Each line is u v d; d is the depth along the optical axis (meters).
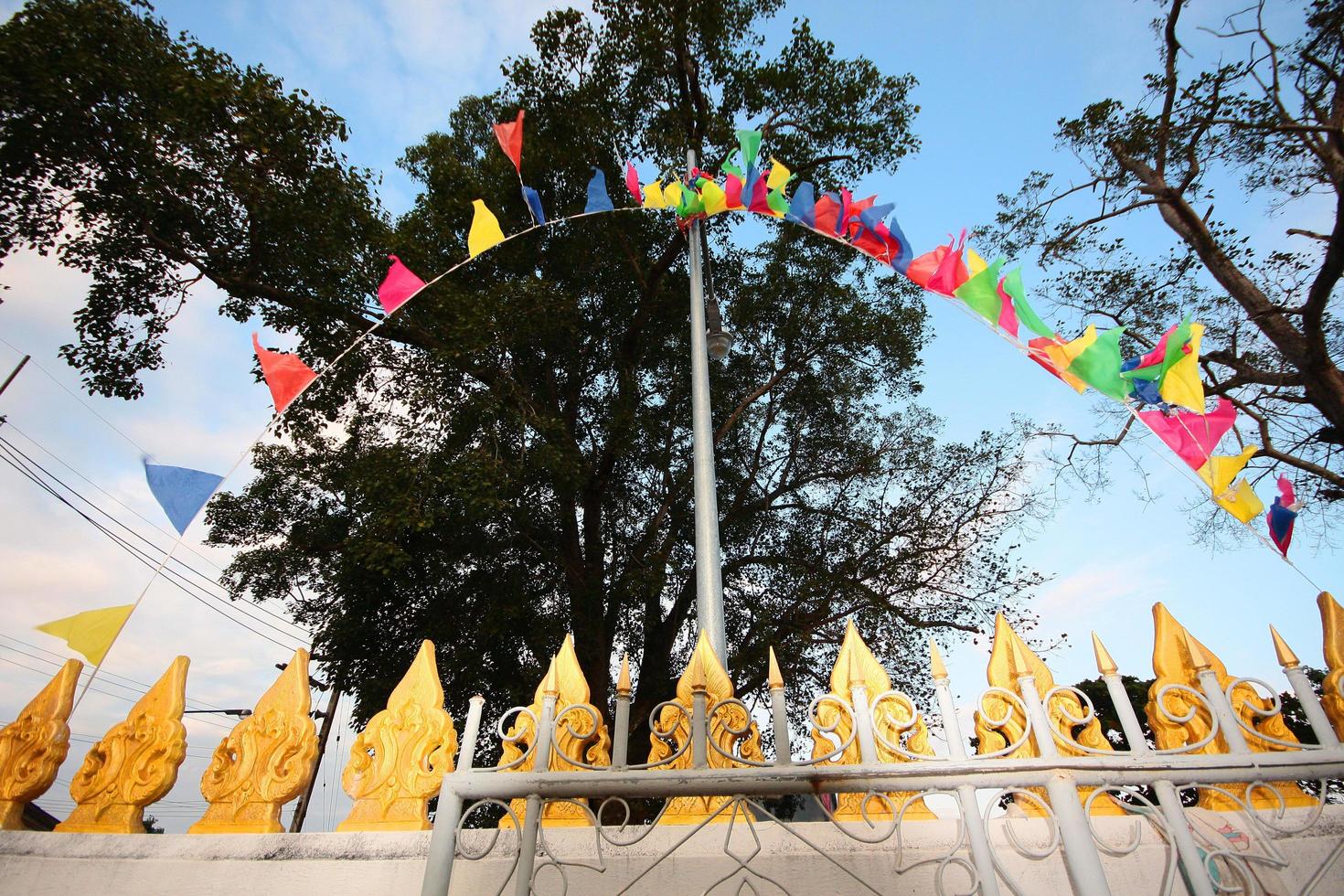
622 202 13.16
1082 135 12.35
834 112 12.66
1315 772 2.52
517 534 11.40
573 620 11.41
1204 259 11.28
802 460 14.43
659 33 11.53
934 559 12.23
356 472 9.83
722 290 14.34
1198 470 4.00
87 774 3.29
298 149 9.30
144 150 8.58
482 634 10.38
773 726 2.85
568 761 2.79
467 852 2.85
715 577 5.90
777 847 2.88
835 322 14.06
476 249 5.38
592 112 12.26
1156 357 4.00
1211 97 11.08
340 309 10.31
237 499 11.59
